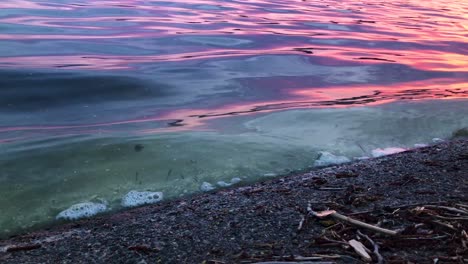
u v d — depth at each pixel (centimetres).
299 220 386
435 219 356
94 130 745
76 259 351
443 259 292
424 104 907
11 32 1402
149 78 1062
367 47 1511
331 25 1862
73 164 606
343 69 1219
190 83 1043
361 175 533
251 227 380
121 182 560
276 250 328
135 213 475
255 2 2348
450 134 747
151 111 856
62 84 984
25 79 996
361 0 2772
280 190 495
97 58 1205
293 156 642
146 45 1369
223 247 345
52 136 707
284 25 1792
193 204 474
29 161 611
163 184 557
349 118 813
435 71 1238
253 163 616
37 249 379
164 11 1916
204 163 613
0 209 494
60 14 1711
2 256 368
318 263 294
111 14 1777
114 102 907
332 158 638
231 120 805
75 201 514
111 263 337
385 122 791
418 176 504
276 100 937
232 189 536
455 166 536
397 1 2855
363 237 332
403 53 1447
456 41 1673
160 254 342
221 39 1492
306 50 1411
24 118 803
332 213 379
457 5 2841
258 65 1220
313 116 822
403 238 325
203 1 2241
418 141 714
